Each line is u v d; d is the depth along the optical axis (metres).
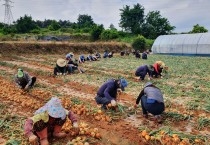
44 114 5.84
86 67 22.58
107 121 8.32
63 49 41.69
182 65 24.42
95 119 8.49
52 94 11.82
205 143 6.66
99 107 9.55
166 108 9.84
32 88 12.77
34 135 5.60
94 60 29.61
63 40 55.66
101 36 59.34
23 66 21.19
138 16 80.50
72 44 44.06
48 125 6.12
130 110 9.33
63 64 17.23
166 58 33.78
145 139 6.93
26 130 5.61
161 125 8.01
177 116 8.57
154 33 76.81
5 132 7.39
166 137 6.78
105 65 24.33
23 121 8.08
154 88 8.11
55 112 5.80
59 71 17.45
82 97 11.71
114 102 8.46
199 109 9.71
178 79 16.33
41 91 11.81
